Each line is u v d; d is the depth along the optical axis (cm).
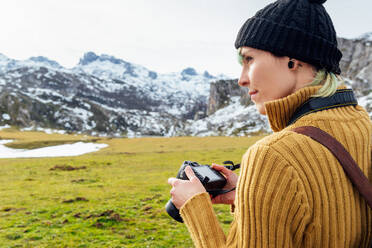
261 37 146
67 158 6391
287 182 115
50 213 1938
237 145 8512
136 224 1619
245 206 121
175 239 1372
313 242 119
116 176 3894
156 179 3488
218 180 191
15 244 1348
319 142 124
